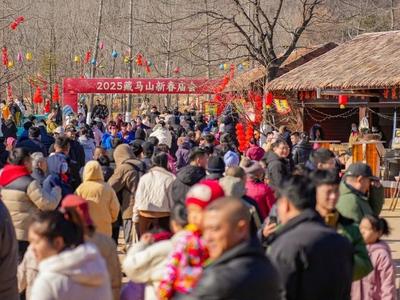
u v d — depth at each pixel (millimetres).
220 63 44719
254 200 11953
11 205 12344
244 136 26688
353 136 31797
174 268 7520
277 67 39188
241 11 40688
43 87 65438
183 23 62219
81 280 7043
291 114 37781
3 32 62031
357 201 9984
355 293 9922
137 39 72062
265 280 5875
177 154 22375
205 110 47438
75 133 25234
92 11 79125
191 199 7668
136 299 9336
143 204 14586
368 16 54656
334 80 32531
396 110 35812
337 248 7207
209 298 5762
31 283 9789
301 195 7309
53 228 7121
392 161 27188
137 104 82750
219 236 6016
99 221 13211
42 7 78000
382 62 32938
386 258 9891
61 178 15844
